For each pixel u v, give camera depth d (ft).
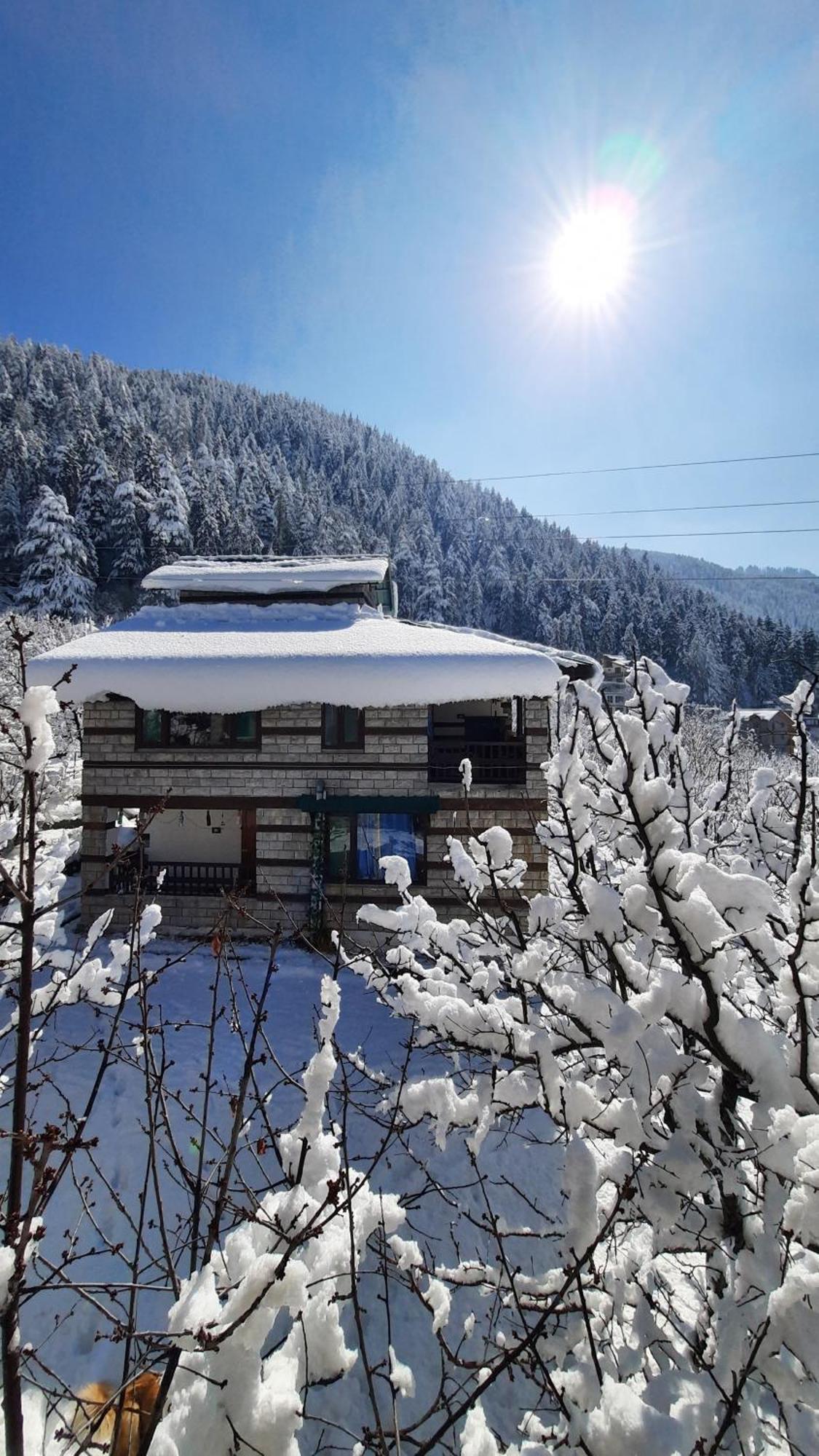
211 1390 8.09
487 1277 14.46
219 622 58.49
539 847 47.67
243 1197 24.07
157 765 50.60
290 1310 9.51
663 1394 12.35
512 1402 20.58
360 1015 40.01
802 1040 13.06
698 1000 13.47
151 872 50.39
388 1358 11.16
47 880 18.04
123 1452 9.41
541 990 16.51
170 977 43.57
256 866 50.08
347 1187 10.28
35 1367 20.17
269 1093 11.57
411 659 47.09
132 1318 9.46
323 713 50.03
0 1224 7.43
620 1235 16.69
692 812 26.30
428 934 20.65
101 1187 26.00
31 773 8.13
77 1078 31.68
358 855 50.85
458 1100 15.72
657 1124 14.98
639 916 14.57
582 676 53.98
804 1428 11.69
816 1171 10.02
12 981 16.57
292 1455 7.81
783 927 17.69
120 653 49.62
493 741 54.70
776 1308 9.51
